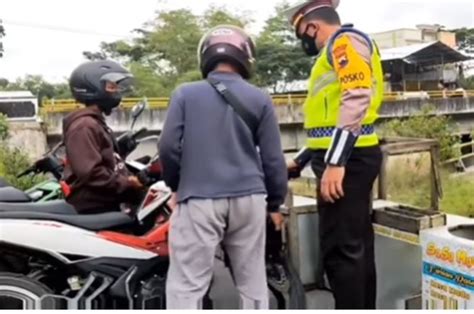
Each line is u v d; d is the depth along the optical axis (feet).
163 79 93.04
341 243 7.38
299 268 8.43
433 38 138.10
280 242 8.05
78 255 7.25
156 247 7.51
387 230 8.02
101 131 7.57
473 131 72.54
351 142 6.86
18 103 53.11
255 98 6.43
